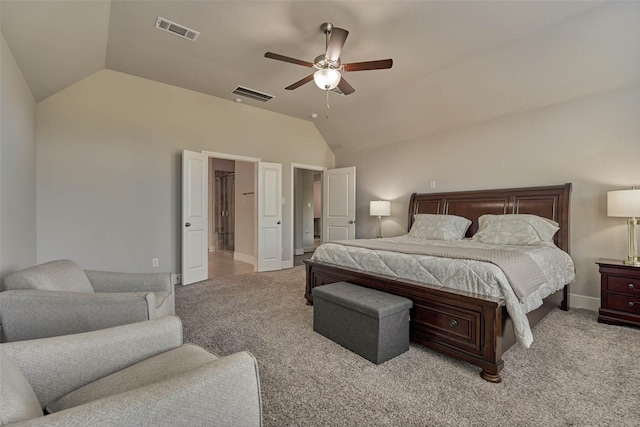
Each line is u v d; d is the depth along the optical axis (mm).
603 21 2660
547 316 3000
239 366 936
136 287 2209
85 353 1099
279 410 1605
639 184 2994
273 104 5066
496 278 2002
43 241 3359
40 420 642
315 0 2475
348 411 1601
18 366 975
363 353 2172
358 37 2994
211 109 4715
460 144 4426
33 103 3176
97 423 674
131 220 3986
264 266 5340
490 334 1894
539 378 1902
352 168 5746
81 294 1640
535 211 3582
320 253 3322
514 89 3600
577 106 3365
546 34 2914
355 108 5086
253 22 2783
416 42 3092
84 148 3635
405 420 1529
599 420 1521
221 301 3529
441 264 2303
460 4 2516
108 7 2549
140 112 4051
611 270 2811
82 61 3195
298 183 7434
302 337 2527
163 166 4254
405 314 2236
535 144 3688
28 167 2969
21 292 1612
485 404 1652
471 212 4164
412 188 5070
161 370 1101
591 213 3277
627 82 3031
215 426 864
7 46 2191
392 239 3990
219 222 8164
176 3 2523
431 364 2084
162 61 3576
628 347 2316
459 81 3807
